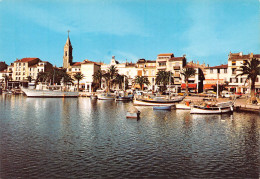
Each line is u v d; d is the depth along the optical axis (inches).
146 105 2126.0
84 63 4559.5
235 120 1286.9
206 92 2910.9
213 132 976.3
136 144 781.3
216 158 652.1
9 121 1181.7
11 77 5201.8
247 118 1364.4
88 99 3179.1
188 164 605.0
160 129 1030.4
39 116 1373.0
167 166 590.2
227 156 669.3
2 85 5251.0
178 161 625.3
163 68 3774.6
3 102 2341.3
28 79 4852.4
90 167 577.9
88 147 741.9
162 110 1780.3
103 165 591.8
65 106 2034.9
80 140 825.5
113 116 1416.1
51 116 1379.2
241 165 601.6
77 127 1053.8
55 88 3661.4
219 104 1622.8
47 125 1089.4
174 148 740.7
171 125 1127.6
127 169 568.1
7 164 589.6
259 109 1600.6
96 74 4227.4
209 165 601.0
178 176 533.0
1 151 689.0
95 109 1814.7
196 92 3255.4
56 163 600.7
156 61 3870.6
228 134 940.0
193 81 3430.1
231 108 1614.2
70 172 547.2
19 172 543.5
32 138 843.4
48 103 2321.6
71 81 4429.1
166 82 3225.9
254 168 583.2
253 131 997.8
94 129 1015.0
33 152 684.7
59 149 716.7
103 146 754.2
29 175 528.4
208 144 790.5
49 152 687.1
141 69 4087.1
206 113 1536.7
